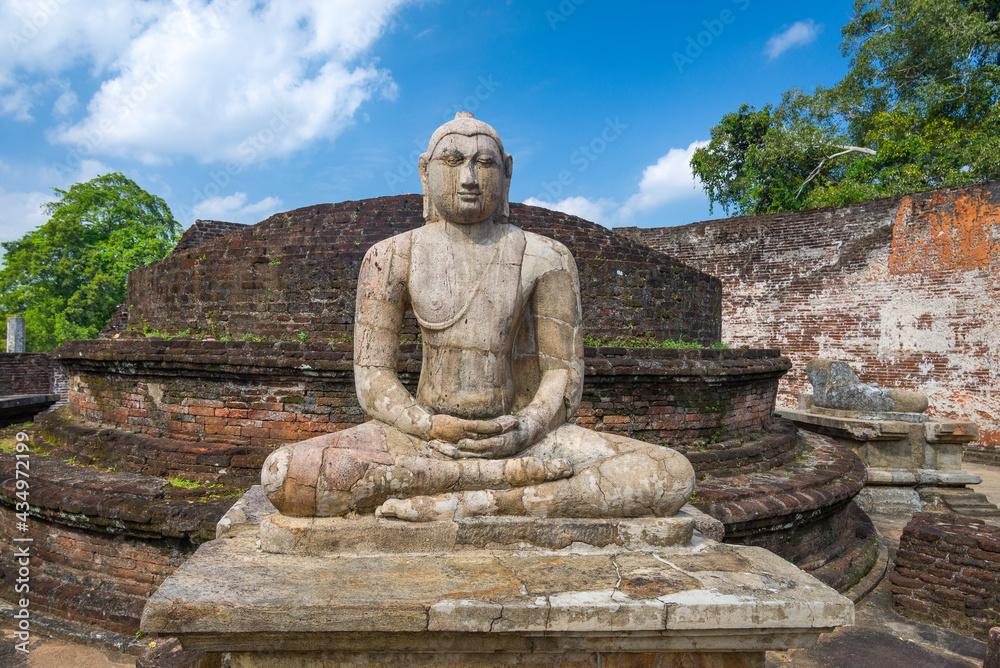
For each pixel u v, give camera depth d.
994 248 12.16
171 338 6.31
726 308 16.41
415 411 3.09
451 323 3.26
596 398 6.17
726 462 6.34
